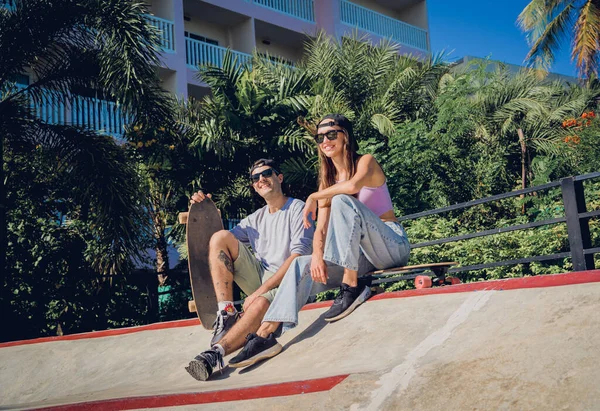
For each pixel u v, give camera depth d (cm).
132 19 915
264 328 355
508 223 902
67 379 473
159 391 342
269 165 418
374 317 356
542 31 1566
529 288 317
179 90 1644
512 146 1411
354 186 368
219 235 393
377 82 1320
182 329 489
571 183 445
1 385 497
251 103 1151
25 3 891
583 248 437
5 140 932
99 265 920
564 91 1677
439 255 810
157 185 1171
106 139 934
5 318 895
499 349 263
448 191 1022
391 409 246
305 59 2070
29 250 970
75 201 995
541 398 219
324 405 260
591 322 256
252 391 286
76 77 959
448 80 1353
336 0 2053
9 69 920
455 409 232
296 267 358
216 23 1955
